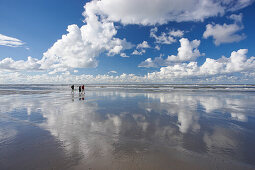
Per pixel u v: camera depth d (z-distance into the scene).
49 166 3.75
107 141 5.31
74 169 3.62
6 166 3.76
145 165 3.79
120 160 4.01
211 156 4.30
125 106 13.25
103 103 15.14
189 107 12.78
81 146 4.88
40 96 23.16
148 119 8.61
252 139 5.62
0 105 13.84
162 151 4.56
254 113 10.42
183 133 6.25
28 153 4.42
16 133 6.16
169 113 10.29
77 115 9.57
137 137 5.73
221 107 12.84
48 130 6.53
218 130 6.68
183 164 3.86
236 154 4.44
